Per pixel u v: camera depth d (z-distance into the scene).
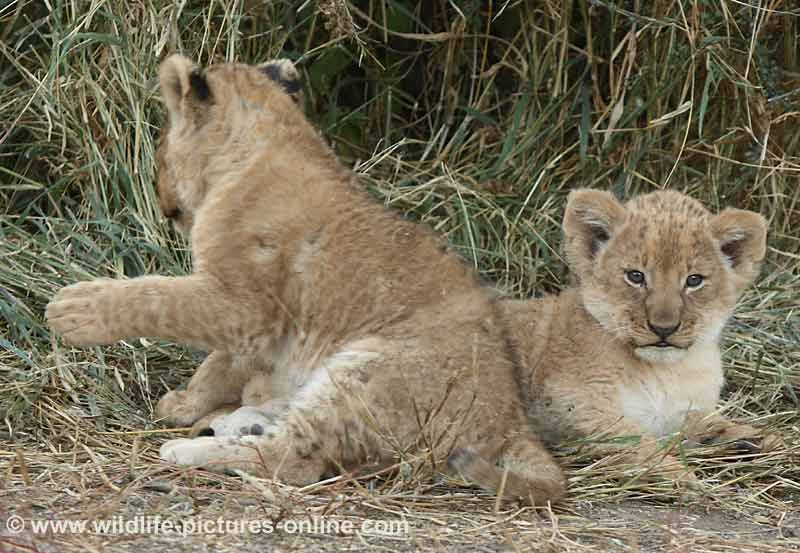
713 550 7.88
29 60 13.41
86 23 12.57
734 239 10.30
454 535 7.71
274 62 10.30
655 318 9.90
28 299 11.26
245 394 9.81
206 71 9.90
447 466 8.66
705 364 10.30
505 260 13.16
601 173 14.00
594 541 7.89
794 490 9.55
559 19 14.02
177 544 7.13
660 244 10.03
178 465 8.49
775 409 11.43
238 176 9.55
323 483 8.38
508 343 9.38
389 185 13.53
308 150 9.73
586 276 10.42
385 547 7.41
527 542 7.67
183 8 13.25
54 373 10.24
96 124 12.97
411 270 9.28
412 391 8.71
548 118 14.28
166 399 10.00
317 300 9.23
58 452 8.97
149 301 9.11
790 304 12.97
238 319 9.26
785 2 13.91
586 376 10.21
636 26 13.92
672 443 9.41
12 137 13.48
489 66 14.81
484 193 13.54
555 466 8.71
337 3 13.06
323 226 9.31
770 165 13.85
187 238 10.27
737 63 13.89
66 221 12.41
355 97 14.95
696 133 14.27
